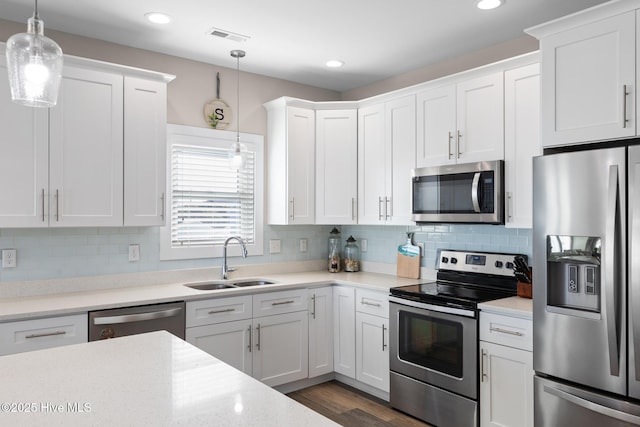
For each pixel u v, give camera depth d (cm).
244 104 383
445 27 294
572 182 210
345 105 381
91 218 279
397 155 347
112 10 269
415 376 297
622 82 204
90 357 158
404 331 305
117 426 105
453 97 309
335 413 308
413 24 289
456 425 272
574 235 209
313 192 386
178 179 348
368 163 370
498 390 252
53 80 125
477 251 330
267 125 396
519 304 257
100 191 282
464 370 267
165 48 331
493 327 254
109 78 286
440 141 317
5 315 228
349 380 359
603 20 210
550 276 220
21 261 283
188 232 354
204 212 362
